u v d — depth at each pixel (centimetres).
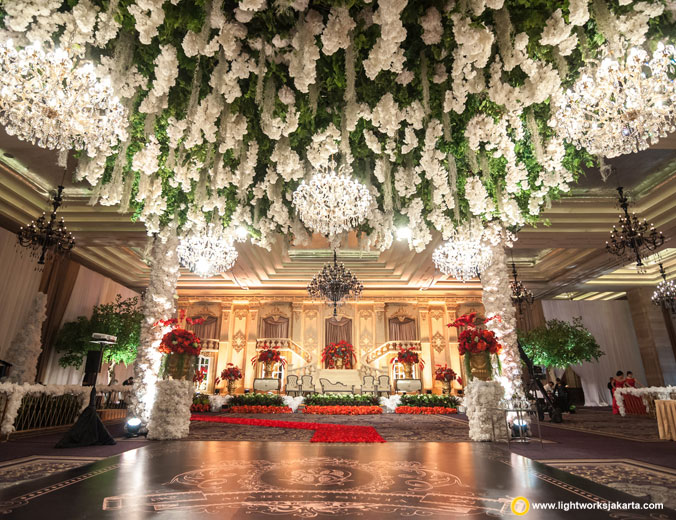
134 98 426
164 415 574
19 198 958
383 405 1334
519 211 565
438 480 318
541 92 349
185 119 409
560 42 318
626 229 935
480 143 489
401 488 293
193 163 500
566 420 984
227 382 1688
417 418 1011
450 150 488
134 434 607
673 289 1367
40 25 318
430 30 316
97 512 238
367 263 1611
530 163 525
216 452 454
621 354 1789
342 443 533
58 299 1261
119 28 351
